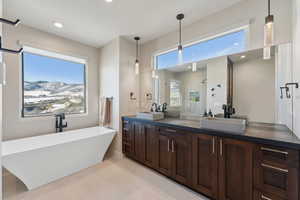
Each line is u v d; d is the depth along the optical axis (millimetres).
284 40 1707
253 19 1919
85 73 3480
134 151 2799
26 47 2590
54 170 2176
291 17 1646
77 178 2254
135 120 2758
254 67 1948
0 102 990
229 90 2162
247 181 1436
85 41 3234
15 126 2459
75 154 2406
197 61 2531
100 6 2041
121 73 3084
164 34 2959
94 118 3584
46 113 2949
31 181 1976
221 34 2234
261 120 1910
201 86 2486
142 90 3459
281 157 1256
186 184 1949
